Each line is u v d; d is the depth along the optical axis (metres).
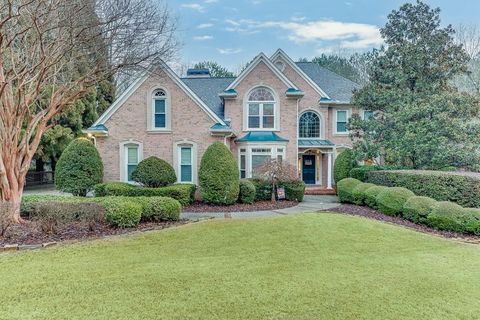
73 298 5.38
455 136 15.38
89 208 9.74
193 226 10.52
